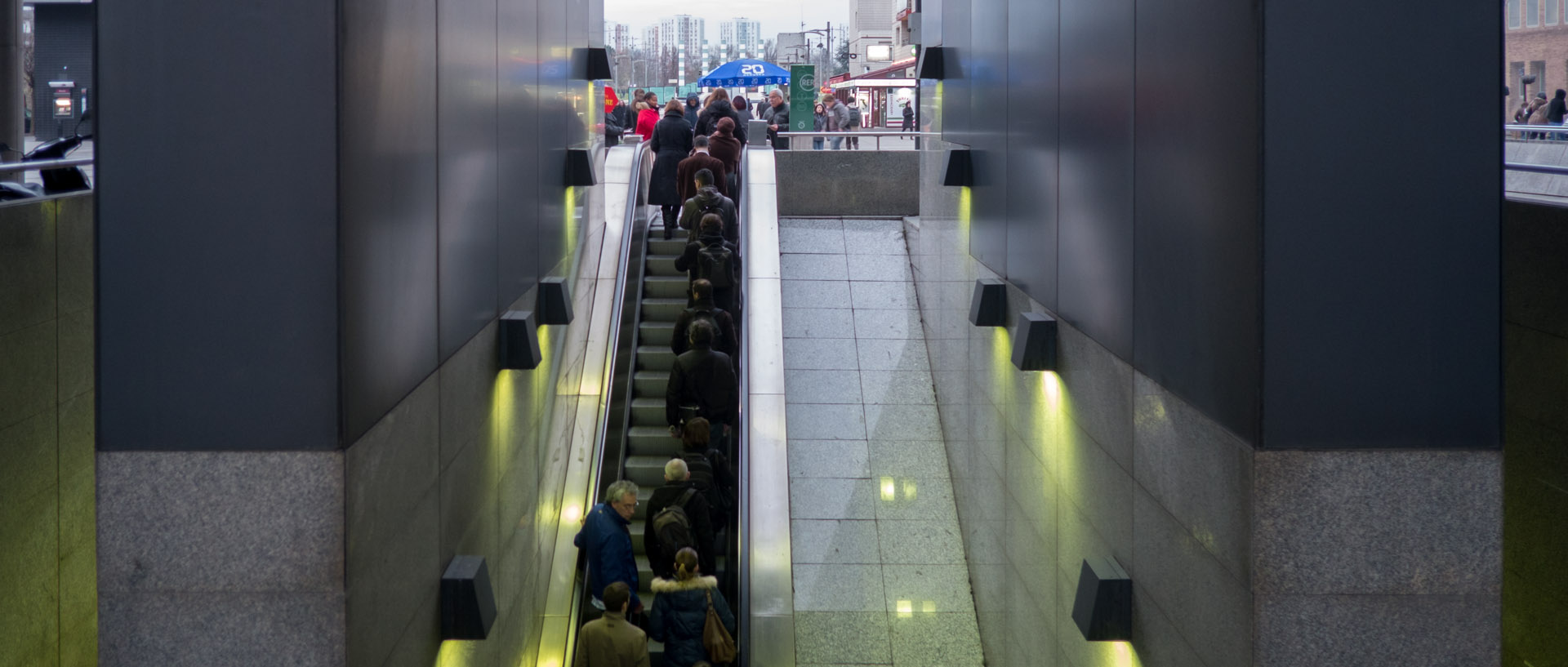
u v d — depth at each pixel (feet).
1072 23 22.67
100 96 13.61
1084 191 21.91
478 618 19.26
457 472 20.34
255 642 14.07
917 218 53.52
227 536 13.99
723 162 50.24
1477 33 13.65
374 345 15.26
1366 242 13.80
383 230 15.69
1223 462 15.12
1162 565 17.76
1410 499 14.07
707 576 25.75
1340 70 13.65
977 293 30.14
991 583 31.96
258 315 13.80
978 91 32.91
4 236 22.30
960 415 37.09
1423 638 14.21
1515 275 22.26
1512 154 33.47
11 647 22.72
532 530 28.25
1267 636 14.21
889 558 36.76
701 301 36.47
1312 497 14.06
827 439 41.04
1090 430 21.68
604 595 23.47
